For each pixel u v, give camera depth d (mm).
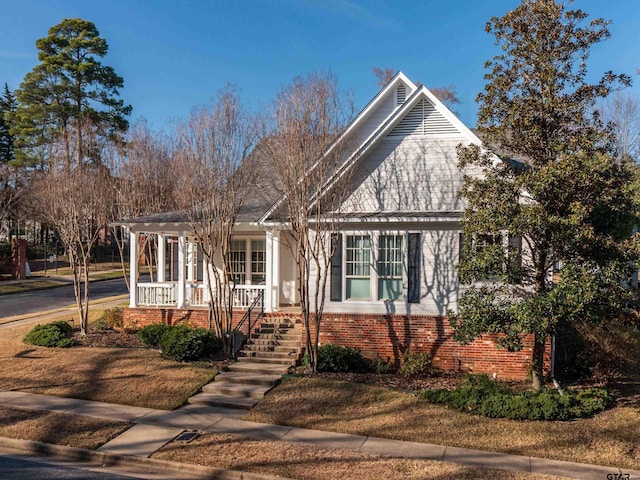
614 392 12695
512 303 11273
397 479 8016
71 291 33969
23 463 8859
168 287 18766
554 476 8219
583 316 10609
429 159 15117
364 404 11523
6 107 55969
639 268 10750
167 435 9938
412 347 14695
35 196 30094
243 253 20766
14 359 14836
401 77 16875
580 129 11328
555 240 10570
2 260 40469
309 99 13859
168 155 26969
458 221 14172
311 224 15273
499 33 11648
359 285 15266
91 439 9711
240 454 9016
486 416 10766
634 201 10633
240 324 15711
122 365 14062
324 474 8203
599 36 11133
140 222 17672
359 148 14445
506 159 12992
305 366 14148
